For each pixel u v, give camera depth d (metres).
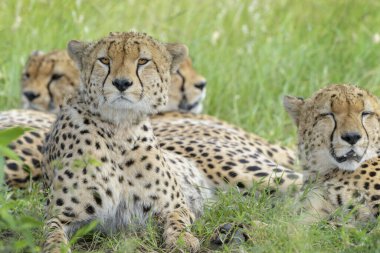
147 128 10.41
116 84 9.91
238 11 17.59
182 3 18.45
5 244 9.67
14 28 16.38
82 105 10.32
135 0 18.20
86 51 10.48
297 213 10.58
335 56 16.78
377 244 9.23
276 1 18.84
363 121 10.78
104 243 9.95
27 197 11.20
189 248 9.66
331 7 18.75
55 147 10.40
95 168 10.04
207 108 15.62
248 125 14.95
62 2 17.34
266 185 11.72
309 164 11.22
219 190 11.22
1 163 9.63
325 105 10.95
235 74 16.16
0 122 12.73
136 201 10.24
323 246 9.57
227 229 9.96
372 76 16.02
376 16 18.33
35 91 14.15
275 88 15.93
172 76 14.43
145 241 9.98
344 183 10.79
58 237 9.57
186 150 12.39
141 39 10.30
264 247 9.30
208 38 17.14
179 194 10.57
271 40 17.02
